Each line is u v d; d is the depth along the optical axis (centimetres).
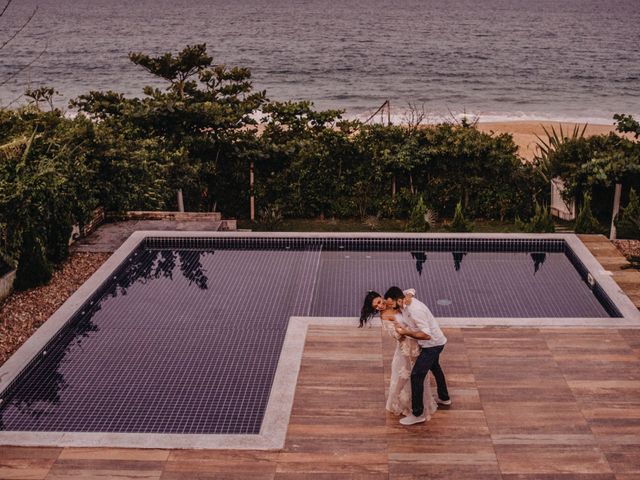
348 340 735
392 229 1734
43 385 702
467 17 11819
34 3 15388
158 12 13050
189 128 1794
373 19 11562
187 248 1143
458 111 4916
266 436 576
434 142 1756
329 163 1781
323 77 6328
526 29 10069
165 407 657
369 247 1125
